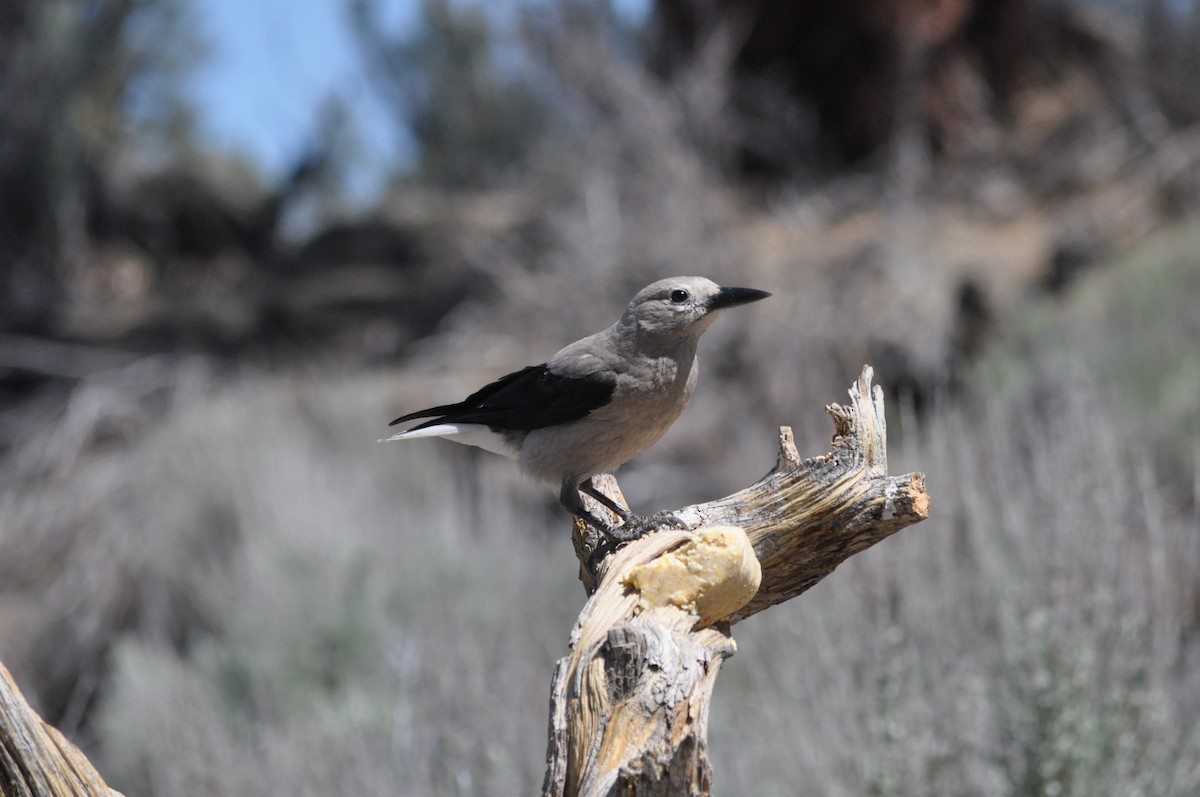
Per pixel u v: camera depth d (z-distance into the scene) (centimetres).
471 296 2164
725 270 1850
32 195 2555
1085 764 616
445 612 1030
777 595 491
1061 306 1541
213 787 832
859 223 1977
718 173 2097
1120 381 1185
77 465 1881
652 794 368
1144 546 812
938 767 648
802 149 2167
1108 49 2302
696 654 405
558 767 394
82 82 2592
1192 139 1908
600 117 2053
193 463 1606
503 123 2911
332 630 1155
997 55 2220
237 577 1338
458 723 815
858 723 670
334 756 838
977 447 965
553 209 2089
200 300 2509
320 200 2902
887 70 2122
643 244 1894
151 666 1187
